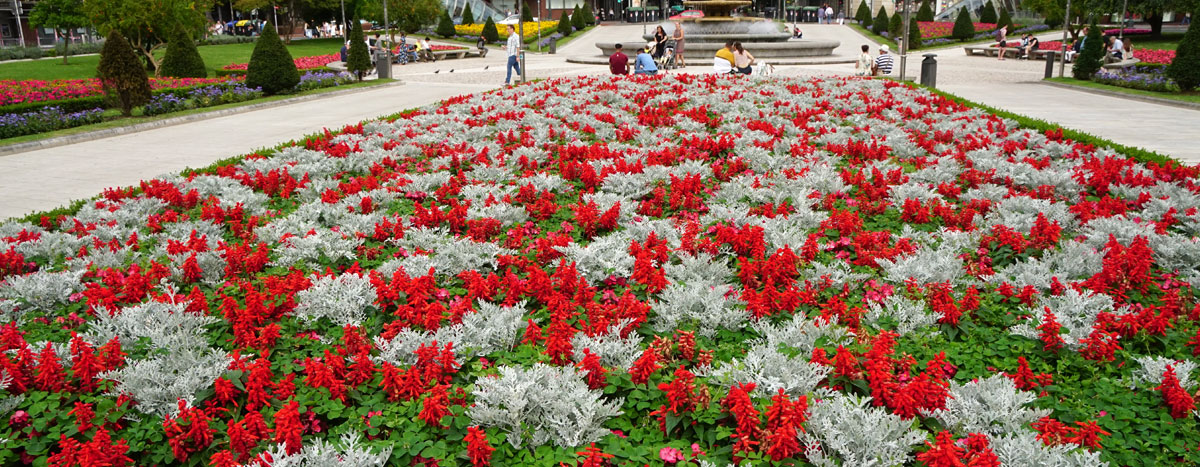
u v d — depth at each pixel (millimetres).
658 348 4055
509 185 8188
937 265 5215
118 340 4113
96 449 3100
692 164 8344
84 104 15922
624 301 4516
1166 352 4219
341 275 5293
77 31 52594
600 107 12969
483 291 4801
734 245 5711
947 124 11234
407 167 9023
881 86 16047
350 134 11453
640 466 3311
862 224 6277
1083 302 4660
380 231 6203
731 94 14320
